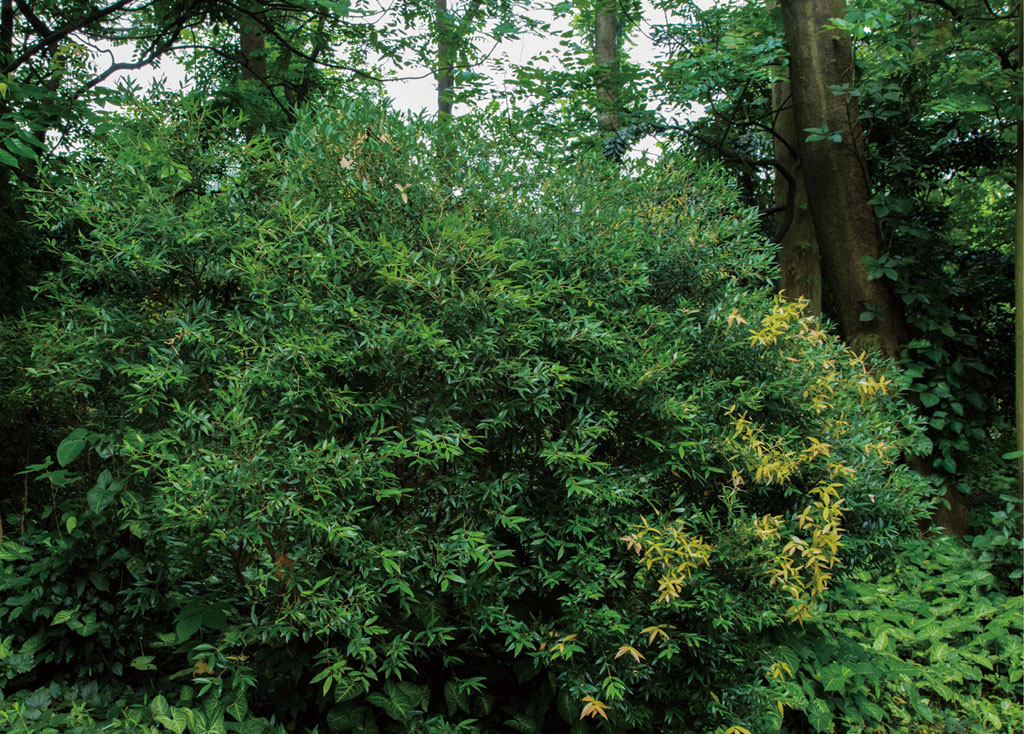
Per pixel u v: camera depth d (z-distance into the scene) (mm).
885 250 5348
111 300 2787
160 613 3037
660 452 2656
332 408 2402
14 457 3145
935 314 5148
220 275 2609
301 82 7609
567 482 2445
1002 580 4453
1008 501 4566
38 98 4215
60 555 2828
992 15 4602
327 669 2219
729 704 2664
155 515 2441
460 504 2439
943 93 5156
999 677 3662
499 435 2559
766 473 2627
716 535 2672
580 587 2459
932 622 3725
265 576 2197
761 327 2889
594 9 7492
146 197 2646
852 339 5258
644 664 2504
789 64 5598
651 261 2910
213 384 2586
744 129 6777
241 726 2389
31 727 2344
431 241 2461
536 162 2990
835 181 5270
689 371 2812
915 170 5754
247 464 2156
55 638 2826
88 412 2992
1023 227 4738
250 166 2760
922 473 5105
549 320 2518
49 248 2975
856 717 3195
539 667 2684
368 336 2352
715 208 3182
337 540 2182
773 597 2686
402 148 2609
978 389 5285
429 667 2838
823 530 2584
